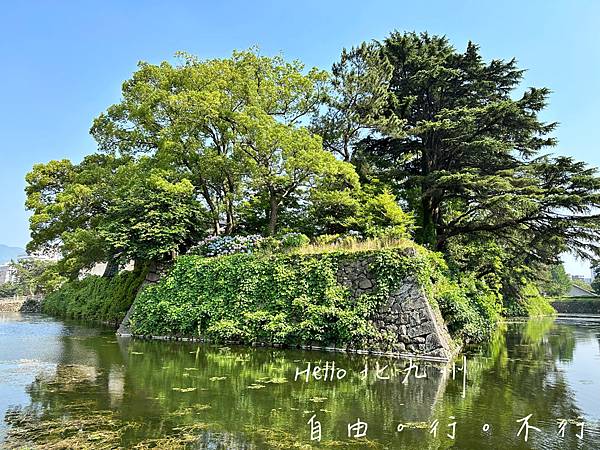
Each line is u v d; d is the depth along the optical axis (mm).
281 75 18969
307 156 15047
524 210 17609
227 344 12930
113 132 19297
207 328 13555
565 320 34625
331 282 12227
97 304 25125
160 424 5555
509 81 21234
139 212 15523
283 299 12703
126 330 15875
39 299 43031
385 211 16656
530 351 13594
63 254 18906
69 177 19641
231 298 13484
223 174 17922
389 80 19969
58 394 7062
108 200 17969
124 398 6801
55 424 5535
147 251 14836
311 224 18500
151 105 18000
